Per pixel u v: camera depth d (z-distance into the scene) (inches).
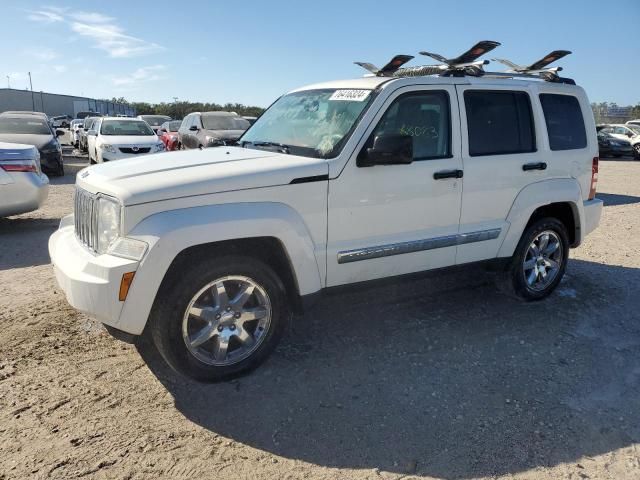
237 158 153.5
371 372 149.2
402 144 145.4
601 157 1080.2
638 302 208.2
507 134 184.4
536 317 190.4
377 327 178.5
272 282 143.3
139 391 136.8
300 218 144.2
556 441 120.9
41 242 284.2
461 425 126.0
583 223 208.5
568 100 204.4
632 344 171.5
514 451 117.1
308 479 107.3
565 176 200.5
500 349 164.9
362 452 115.9
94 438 117.4
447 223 172.6
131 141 601.3
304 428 123.7
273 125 186.1
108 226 131.8
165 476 106.6
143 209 127.0
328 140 156.9
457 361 156.7
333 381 144.2
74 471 106.7
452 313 191.9
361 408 132.0
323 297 155.9
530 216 192.2
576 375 150.6
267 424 124.9
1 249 268.8
